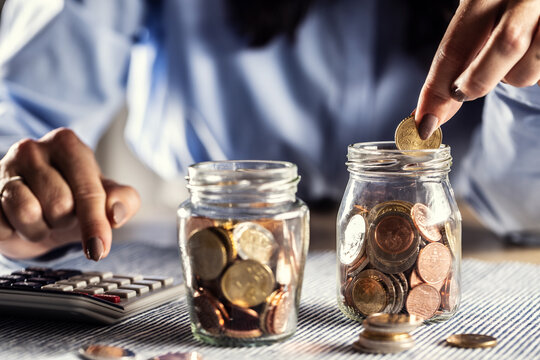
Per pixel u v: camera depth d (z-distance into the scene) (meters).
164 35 1.71
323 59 1.70
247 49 1.62
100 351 0.54
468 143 1.68
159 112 1.73
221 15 1.68
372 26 1.67
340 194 1.76
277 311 0.55
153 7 1.68
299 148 1.74
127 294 0.67
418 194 0.60
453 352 0.55
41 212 0.76
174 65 1.70
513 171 1.15
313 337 0.59
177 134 1.74
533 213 1.09
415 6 1.54
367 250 0.61
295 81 1.71
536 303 0.70
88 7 1.50
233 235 0.54
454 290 0.63
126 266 0.89
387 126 1.70
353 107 1.71
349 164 0.63
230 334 0.55
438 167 0.61
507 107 1.15
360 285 0.61
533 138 1.14
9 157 0.79
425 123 0.64
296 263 0.56
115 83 1.56
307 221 0.58
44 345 0.58
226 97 1.72
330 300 0.72
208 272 0.54
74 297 0.62
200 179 0.55
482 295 0.74
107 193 0.76
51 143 0.79
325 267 0.88
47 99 1.42
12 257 0.86
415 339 0.58
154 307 0.69
